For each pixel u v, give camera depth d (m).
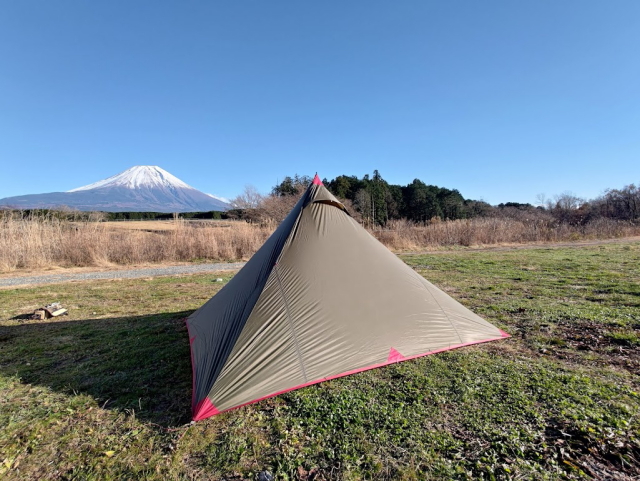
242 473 1.72
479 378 2.63
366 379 2.68
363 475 1.67
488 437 1.92
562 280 6.37
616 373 2.66
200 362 2.69
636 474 1.61
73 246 10.70
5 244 9.86
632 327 3.65
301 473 1.70
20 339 3.92
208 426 2.13
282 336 2.55
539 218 23.88
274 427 2.10
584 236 17.12
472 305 4.80
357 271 3.10
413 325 2.94
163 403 2.45
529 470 1.66
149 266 10.66
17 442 2.03
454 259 10.29
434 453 1.81
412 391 2.47
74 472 1.77
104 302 5.82
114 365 3.14
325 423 2.12
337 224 3.43
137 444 1.98
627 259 9.01
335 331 2.67
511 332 3.68
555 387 2.46
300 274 2.91
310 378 2.41
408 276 3.34
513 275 7.16
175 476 1.71
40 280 8.14
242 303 2.88
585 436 1.88
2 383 2.81
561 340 3.39
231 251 12.38
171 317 4.78
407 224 17.97
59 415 2.31
